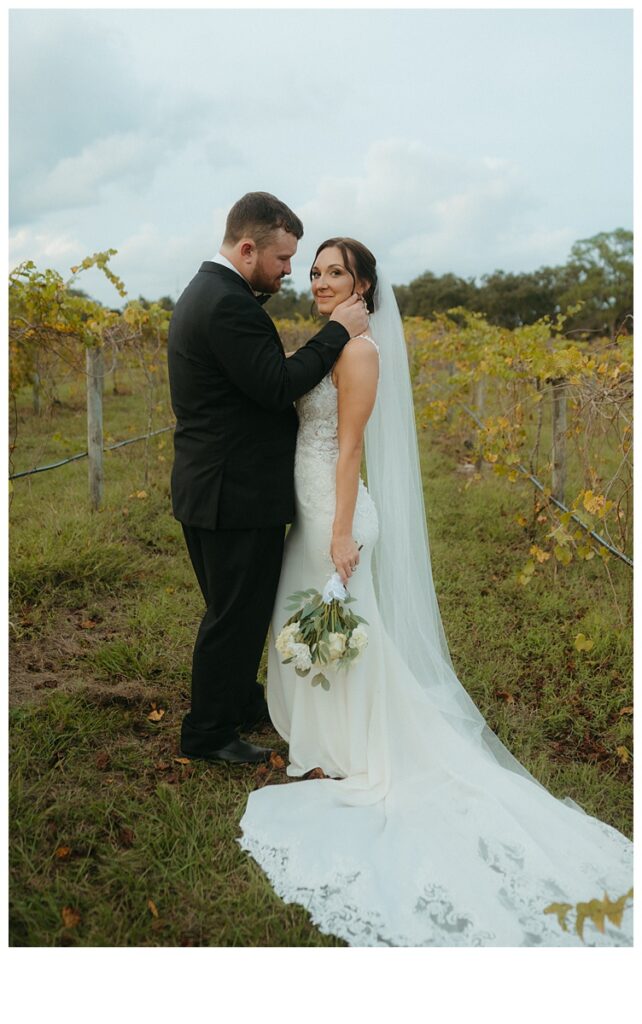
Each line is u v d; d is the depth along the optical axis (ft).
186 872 7.55
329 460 8.90
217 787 8.95
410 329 41.93
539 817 8.21
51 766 9.23
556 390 17.79
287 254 8.86
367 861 7.64
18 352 24.75
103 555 15.52
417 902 7.19
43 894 7.23
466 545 17.78
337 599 8.42
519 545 18.01
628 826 8.49
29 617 13.17
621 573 15.52
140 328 21.52
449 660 10.34
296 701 9.26
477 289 184.14
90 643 12.51
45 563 14.57
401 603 9.50
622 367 13.26
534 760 9.74
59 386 31.86
